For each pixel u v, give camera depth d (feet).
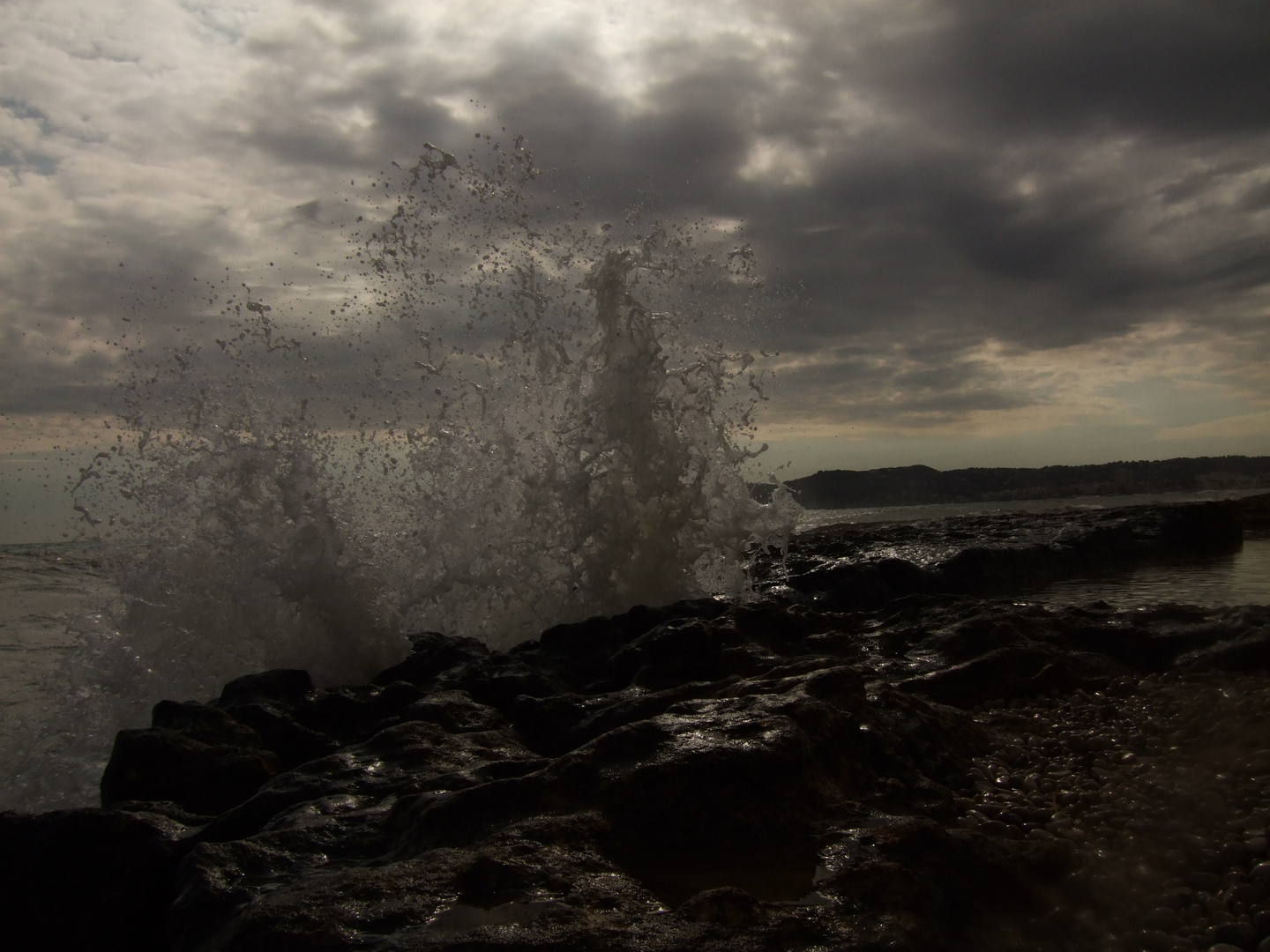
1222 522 39.73
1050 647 14.15
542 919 6.21
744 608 15.85
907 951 6.08
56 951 8.85
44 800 15.14
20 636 26.76
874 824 7.87
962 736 10.89
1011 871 7.32
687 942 5.94
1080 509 45.09
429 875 6.83
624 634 16.97
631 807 7.95
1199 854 7.85
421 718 12.34
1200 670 13.48
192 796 11.50
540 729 12.32
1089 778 9.78
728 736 8.61
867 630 16.70
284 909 6.44
